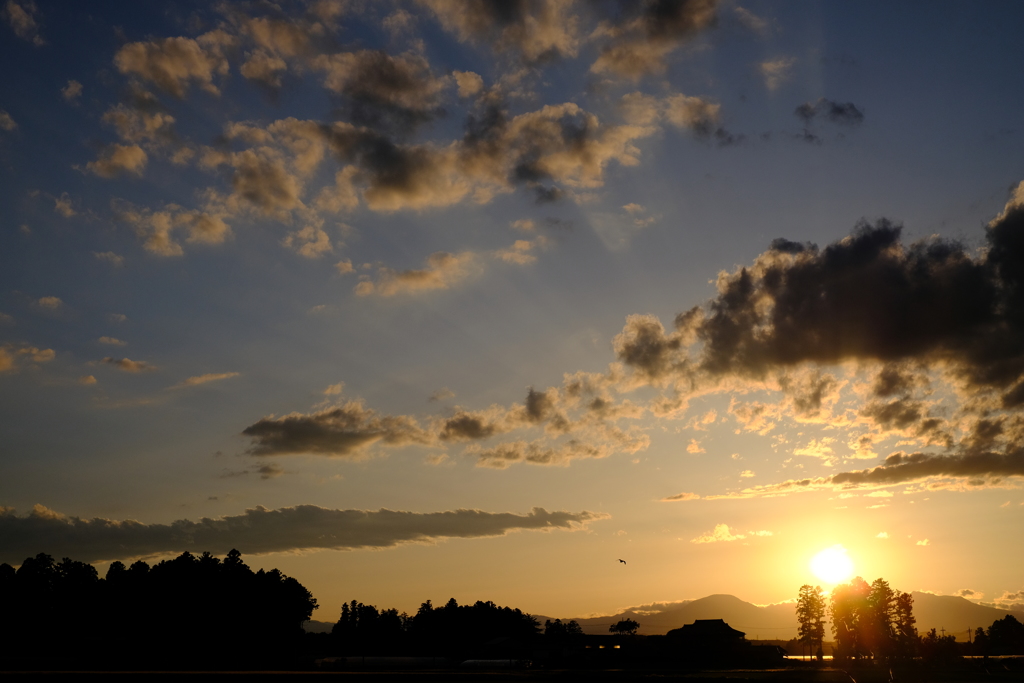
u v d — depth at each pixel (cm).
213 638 19812
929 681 11050
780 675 13025
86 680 9444
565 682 9950
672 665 18825
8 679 9550
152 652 19312
